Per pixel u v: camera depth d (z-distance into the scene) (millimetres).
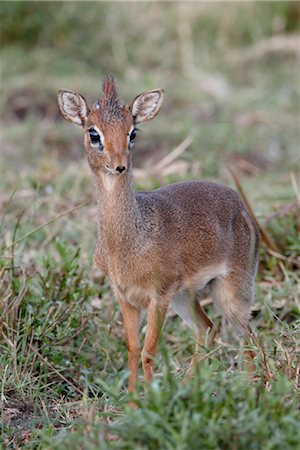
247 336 10344
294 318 11492
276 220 13078
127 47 23312
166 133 18875
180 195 10133
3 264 10820
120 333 11375
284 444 7105
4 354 10023
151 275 9383
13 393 9625
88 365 10633
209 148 18141
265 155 18125
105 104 9117
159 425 7223
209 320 10672
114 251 9305
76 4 23484
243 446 7117
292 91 21250
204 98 21078
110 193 9141
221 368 9602
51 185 15414
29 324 10164
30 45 23031
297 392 8336
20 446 8609
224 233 10266
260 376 8609
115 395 7898
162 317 9555
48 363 9875
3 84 21094
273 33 24172
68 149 18594
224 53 23641
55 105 20359
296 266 12539
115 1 24359
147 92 9477
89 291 11133
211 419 7285
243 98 21016
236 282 10492
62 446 7566
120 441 7418
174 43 23703
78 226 13555
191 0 24547
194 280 10047
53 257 11875
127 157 8930
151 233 9367
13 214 14141
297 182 15805
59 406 9305
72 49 22891
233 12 24281
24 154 17969
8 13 22750
